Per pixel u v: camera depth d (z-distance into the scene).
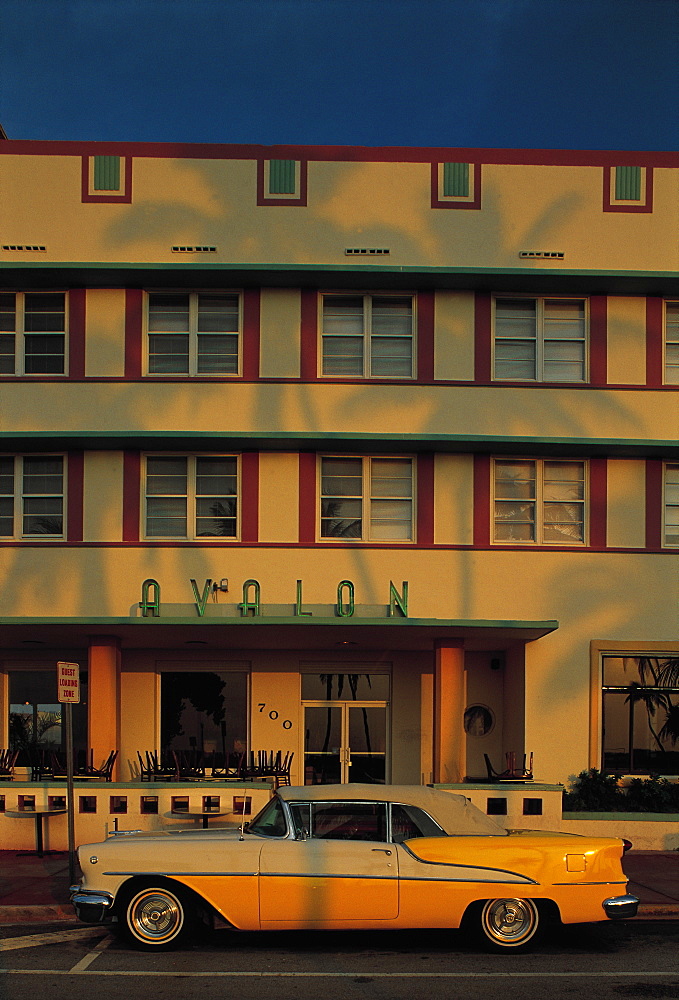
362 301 18.12
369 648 18.38
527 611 17.39
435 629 16.03
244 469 17.61
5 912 10.94
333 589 17.28
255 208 18.05
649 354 18.09
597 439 17.42
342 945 9.70
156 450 17.59
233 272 17.39
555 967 8.90
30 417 17.52
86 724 18.42
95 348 17.69
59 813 14.80
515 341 18.16
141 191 18.03
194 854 9.26
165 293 18.03
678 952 9.55
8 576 17.19
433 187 18.20
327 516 17.69
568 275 17.50
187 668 18.52
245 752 18.31
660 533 17.80
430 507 17.61
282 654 18.56
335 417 17.64
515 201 18.22
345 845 9.23
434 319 17.95
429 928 9.19
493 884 9.17
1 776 16.31
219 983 8.29
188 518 17.56
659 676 17.62
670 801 16.33
